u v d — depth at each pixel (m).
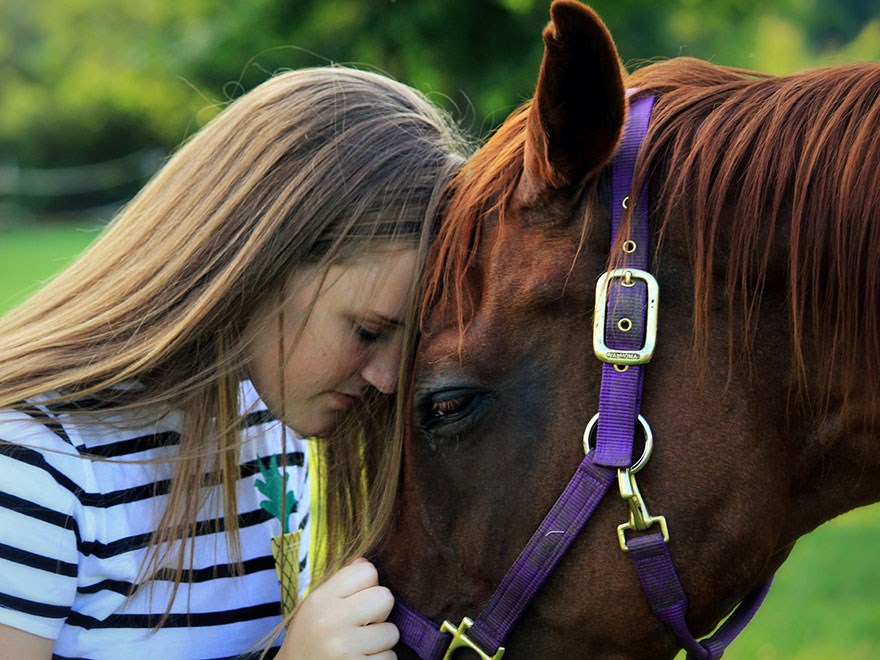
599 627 1.25
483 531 1.26
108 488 1.32
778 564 1.40
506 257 1.26
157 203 1.46
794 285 1.21
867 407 1.24
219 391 1.37
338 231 1.33
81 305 1.42
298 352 1.36
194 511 1.35
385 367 1.39
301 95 1.45
